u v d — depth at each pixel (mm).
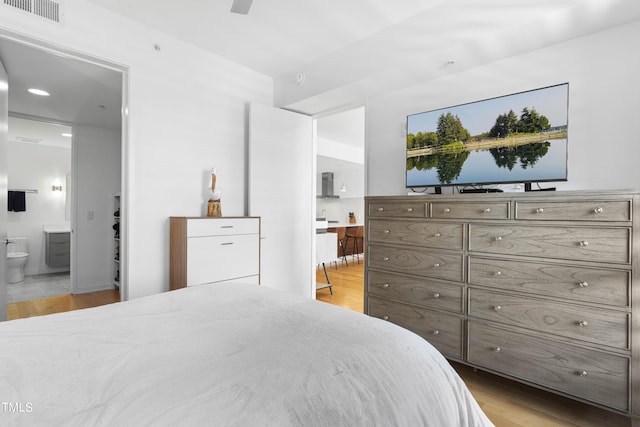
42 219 5930
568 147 2219
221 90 3336
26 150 5809
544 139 2164
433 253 2281
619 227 1610
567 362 1744
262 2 2457
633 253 1566
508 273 1956
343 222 9328
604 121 2092
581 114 2176
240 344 1035
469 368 2410
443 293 2230
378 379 887
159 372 850
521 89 2441
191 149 3098
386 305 2533
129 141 2691
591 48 2150
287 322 1234
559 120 2105
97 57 2502
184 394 749
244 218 3180
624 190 1592
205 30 2854
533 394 2045
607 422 1767
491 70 2590
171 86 2951
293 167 3832
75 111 4004
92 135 4617
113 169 4797
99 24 2506
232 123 3441
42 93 3457
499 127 2361
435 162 2703
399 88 3115
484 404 1935
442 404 946
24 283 5023
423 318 2322
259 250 3305
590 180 2135
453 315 2182
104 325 1200
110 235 4746
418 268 2357
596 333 1663
